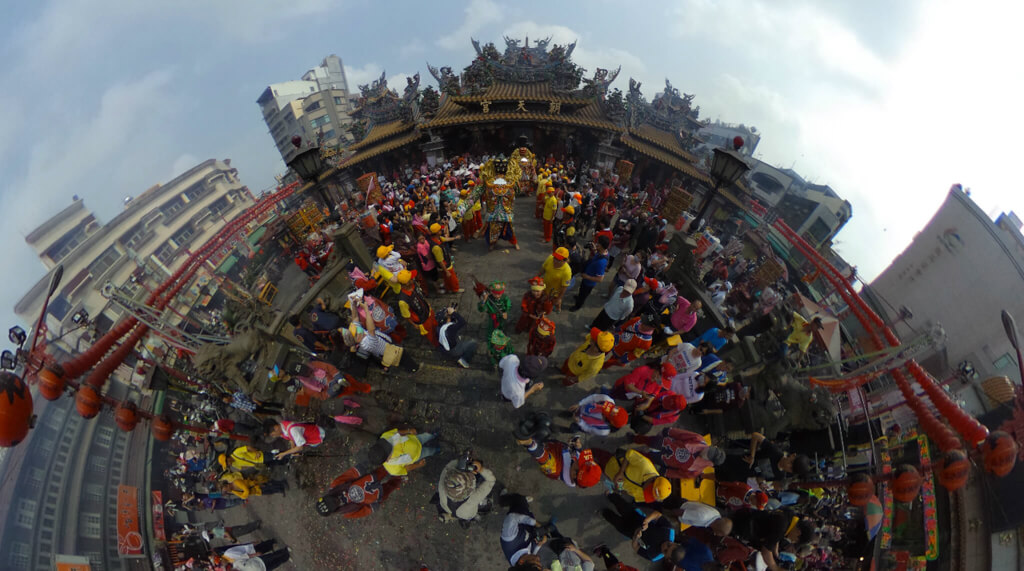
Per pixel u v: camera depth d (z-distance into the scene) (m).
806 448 8.78
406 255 12.39
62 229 14.38
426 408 9.72
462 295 12.37
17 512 11.05
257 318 9.70
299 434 7.91
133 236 16.06
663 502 7.25
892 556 8.61
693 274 11.23
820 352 9.62
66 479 11.49
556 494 8.68
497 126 32.16
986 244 10.39
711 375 8.55
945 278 10.86
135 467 11.73
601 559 8.23
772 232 15.70
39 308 12.44
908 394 7.37
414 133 32.22
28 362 7.61
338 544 9.16
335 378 8.85
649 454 7.77
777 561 7.64
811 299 13.16
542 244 14.53
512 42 34.03
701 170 31.42
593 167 31.70
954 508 8.55
